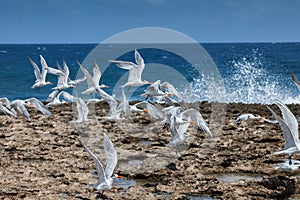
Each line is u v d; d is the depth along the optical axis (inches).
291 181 717.9
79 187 691.4
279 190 687.1
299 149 660.7
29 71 3085.6
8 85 2452.0
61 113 1315.2
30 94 2175.2
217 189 684.7
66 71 1275.8
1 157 862.5
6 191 667.4
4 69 3228.3
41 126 1140.5
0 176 741.3
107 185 601.6
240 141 975.6
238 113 1311.5
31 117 1256.8
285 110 676.1
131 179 763.4
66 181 718.5
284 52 5157.5
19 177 736.3
